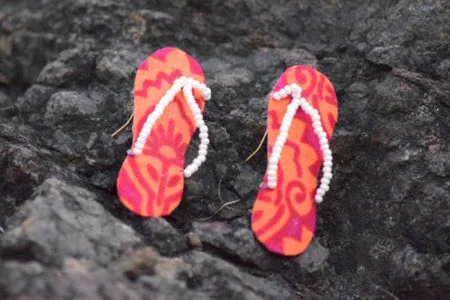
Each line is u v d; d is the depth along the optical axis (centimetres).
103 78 31
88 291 24
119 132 29
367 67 31
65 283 24
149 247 26
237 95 31
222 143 29
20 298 24
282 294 27
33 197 27
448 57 30
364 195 29
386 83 29
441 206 28
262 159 29
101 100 31
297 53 31
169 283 25
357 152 29
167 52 29
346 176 29
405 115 29
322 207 29
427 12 30
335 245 28
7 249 25
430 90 29
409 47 30
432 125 29
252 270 27
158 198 27
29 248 25
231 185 29
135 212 27
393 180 28
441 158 28
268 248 27
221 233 27
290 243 27
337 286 28
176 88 28
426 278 27
